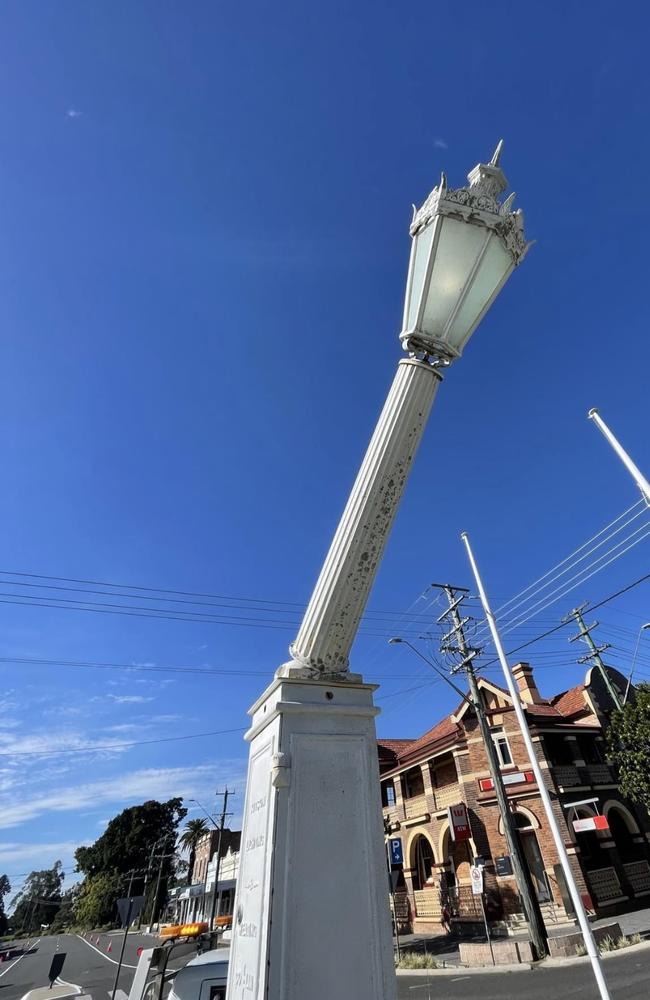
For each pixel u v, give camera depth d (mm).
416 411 2762
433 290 2832
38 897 129500
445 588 18938
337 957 1826
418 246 2953
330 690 2357
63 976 27594
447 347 2834
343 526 2631
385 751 30266
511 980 12672
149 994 6844
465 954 15492
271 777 2092
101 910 76688
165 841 73375
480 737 23062
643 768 17297
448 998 11859
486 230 2885
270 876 1890
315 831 2016
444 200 2834
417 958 16797
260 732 2521
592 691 25188
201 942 7430
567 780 21578
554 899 19406
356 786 2172
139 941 47312
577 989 10773
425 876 25438
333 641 2439
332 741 2232
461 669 18094
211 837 55844
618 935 15078
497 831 21219
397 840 22359
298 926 1833
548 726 22531
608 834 21172
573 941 14352
